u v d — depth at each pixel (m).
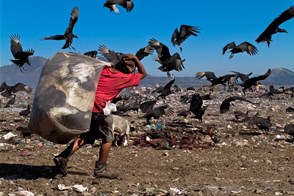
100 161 5.77
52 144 8.62
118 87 5.59
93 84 5.45
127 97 21.36
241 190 5.38
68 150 5.70
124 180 5.80
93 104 5.45
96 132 5.71
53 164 6.73
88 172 6.18
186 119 13.02
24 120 13.02
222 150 8.37
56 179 5.66
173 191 5.18
